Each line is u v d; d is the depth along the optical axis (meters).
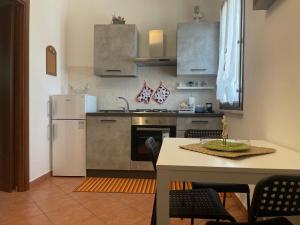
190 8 4.46
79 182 3.65
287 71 1.80
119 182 3.67
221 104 3.91
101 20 4.57
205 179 1.31
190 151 1.67
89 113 3.89
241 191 1.91
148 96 4.53
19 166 3.25
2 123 3.24
